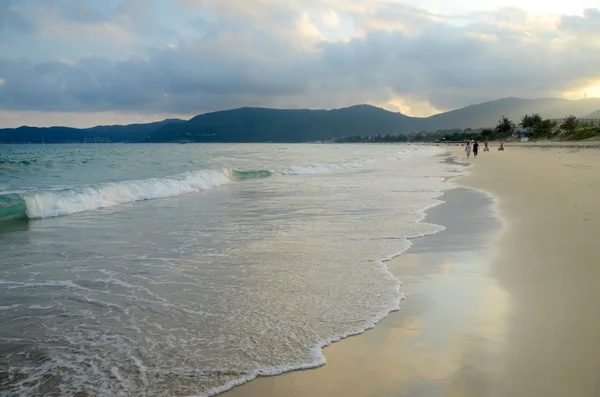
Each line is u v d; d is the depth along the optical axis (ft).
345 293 18.56
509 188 57.47
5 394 11.08
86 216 40.14
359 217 37.86
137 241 29.32
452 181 71.15
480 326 15.10
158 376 12.02
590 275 20.40
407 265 22.84
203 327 15.21
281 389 11.45
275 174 93.66
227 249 26.73
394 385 11.58
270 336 14.49
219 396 11.13
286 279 20.57
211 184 69.21
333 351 13.50
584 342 13.71
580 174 75.97
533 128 456.86
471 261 23.38
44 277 21.31
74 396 11.07
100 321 15.84
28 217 38.93
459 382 11.62
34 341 14.23
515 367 12.27
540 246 26.05
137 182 53.78
